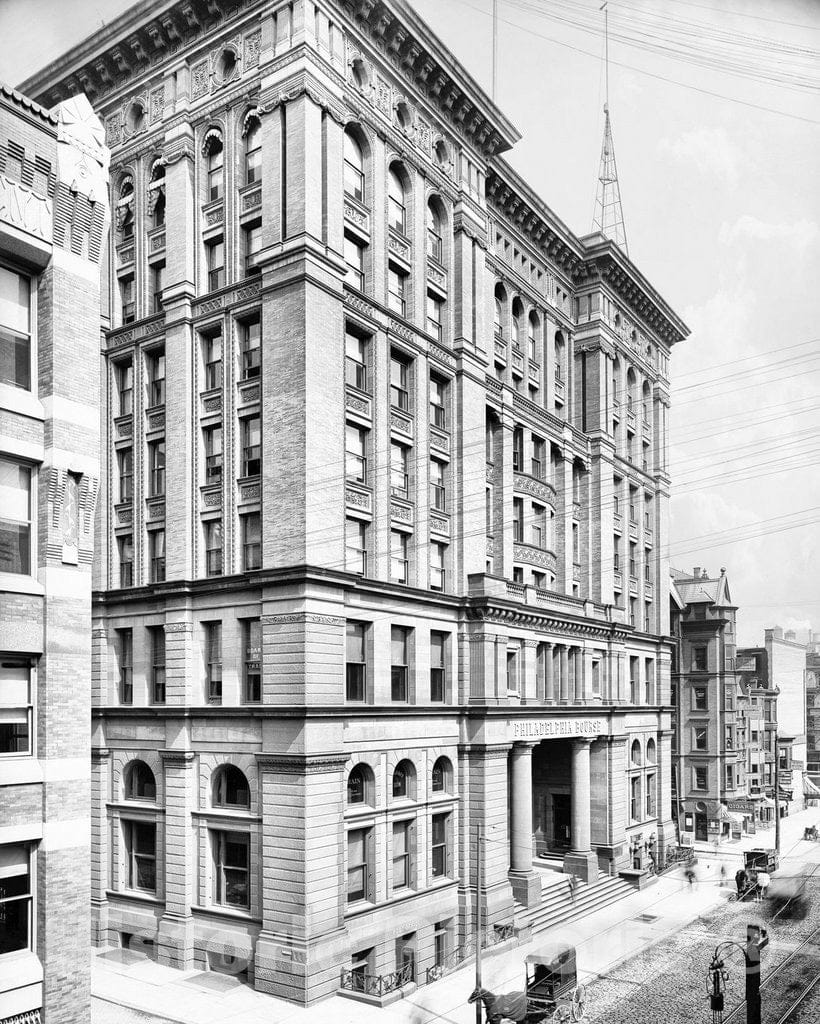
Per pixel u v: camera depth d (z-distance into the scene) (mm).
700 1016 27422
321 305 31344
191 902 31844
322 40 32219
